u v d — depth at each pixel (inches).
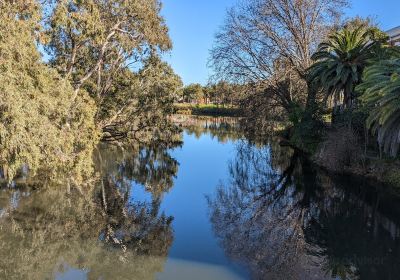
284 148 1214.9
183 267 323.6
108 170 810.2
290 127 1353.3
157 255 350.6
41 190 581.0
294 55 1147.9
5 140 373.1
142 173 792.3
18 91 390.9
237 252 360.2
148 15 862.5
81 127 607.8
